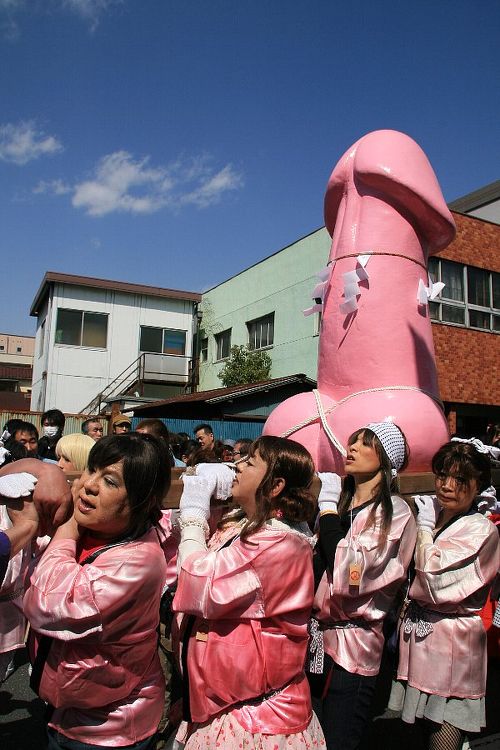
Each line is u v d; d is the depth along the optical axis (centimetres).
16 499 204
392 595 250
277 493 205
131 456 184
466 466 273
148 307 2181
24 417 1561
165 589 281
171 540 280
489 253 1393
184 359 2123
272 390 1395
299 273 1686
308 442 432
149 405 1716
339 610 245
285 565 190
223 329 2061
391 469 255
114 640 174
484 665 263
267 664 187
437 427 404
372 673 245
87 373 2088
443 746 254
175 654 221
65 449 390
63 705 178
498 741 334
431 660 258
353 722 242
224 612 185
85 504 184
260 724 185
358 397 416
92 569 173
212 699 188
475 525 268
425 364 438
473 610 262
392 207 446
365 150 450
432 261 1309
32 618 173
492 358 1378
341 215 469
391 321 429
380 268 436
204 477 227
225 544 211
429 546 264
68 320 2081
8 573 259
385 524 241
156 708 192
